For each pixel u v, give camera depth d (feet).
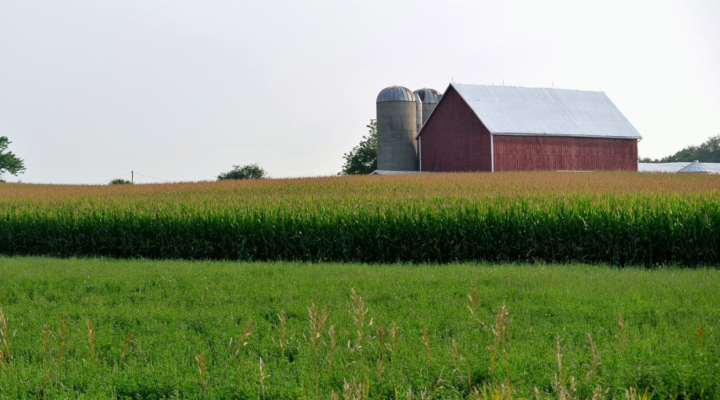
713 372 21.93
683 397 21.38
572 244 67.72
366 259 74.23
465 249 71.10
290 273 53.31
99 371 24.56
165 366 25.23
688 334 28.19
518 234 69.36
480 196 79.97
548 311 34.76
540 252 69.26
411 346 27.02
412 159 229.66
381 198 82.58
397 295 40.09
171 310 36.63
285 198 90.94
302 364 24.41
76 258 78.89
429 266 61.67
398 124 228.43
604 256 67.00
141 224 83.87
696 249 63.46
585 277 47.98
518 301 37.37
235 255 79.66
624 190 89.86
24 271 56.24
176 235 82.23
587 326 30.37
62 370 24.41
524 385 21.35
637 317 32.45
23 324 33.35
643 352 24.53
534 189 92.89
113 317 34.83
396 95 228.22
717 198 69.46
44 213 90.12
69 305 38.96
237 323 33.96
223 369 24.30
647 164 292.81
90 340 24.48
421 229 72.13
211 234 80.28
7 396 21.67
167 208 86.63
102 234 86.89
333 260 75.25
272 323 32.81
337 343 27.96
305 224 75.72
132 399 22.61
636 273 52.75
